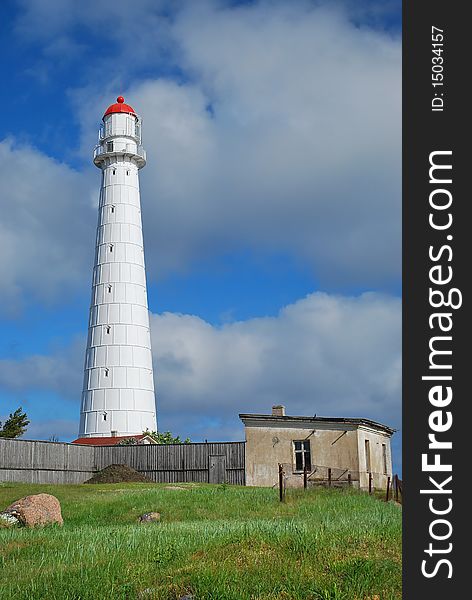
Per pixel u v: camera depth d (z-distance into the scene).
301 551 14.32
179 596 12.53
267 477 43.53
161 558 14.51
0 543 18.81
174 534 18.09
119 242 64.56
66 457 50.84
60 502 30.33
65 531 21.22
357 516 20.73
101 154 66.44
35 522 24.09
